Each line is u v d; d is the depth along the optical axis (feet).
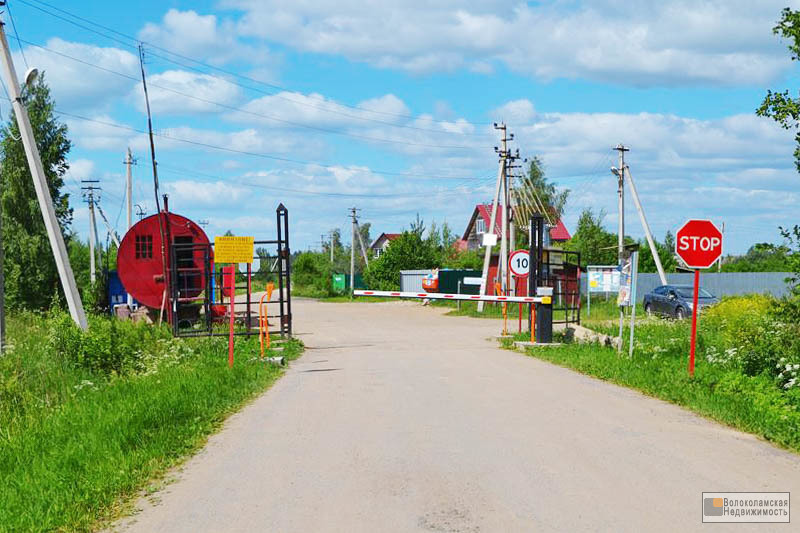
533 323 63.41
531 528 17.44
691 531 17.24
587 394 37.42
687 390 35.99
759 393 32.76
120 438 26.48
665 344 53.06
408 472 22.44
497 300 60.85
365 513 18.74
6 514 19.35
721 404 32.12
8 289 96.58
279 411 33.32
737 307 73.26
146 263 77.05
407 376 44.96
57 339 49.39
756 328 46.96
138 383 39.83
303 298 234.17
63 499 20.42
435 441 26.55
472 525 17.70
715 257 40.27
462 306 149.48
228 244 46.80
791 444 25.49
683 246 40.11
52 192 103.04
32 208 98.78
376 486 21.06
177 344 53.01
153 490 21.50
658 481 21.30
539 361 53.11
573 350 55.72
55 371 43.39
